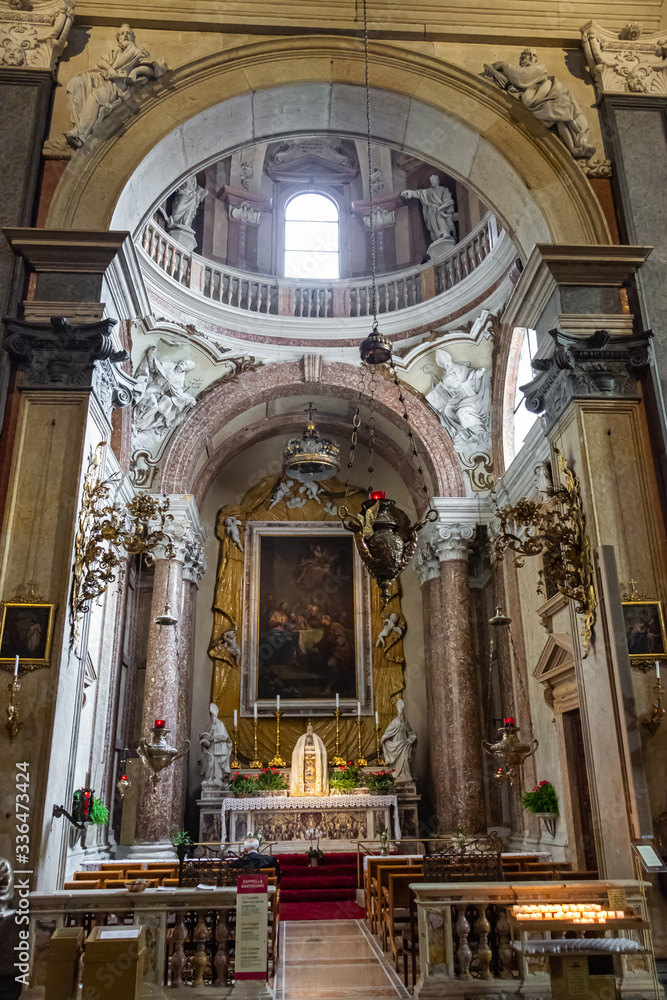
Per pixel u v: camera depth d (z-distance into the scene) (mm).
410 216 17156
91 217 8305
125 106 8867
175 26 9266
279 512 17562
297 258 17188
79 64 9008
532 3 9594
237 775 14859
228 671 16312
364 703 16375
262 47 9211
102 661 11953
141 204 9172
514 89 9250
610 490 7656
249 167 17328
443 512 14602
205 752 15148
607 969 6367
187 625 14945
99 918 6027
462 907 6242
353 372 15414
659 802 6781
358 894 11523
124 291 8594
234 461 17766
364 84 9281
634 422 7918
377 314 15516
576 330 8180
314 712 16188
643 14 9664
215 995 5777
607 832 7070
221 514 17219
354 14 9414
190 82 9070
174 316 14586
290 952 8039
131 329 14000
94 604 11172
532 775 12727
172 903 5996
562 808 11281
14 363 7688
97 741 11641
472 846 12906
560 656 11172
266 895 5926
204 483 16266
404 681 16547
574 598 7633
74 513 7199
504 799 13945
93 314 7797
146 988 5762
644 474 7750
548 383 8492
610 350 8078
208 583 16922
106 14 9164
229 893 6023
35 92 8656
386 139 10016
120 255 8086
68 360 7621
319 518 17594
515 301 9117
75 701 7309
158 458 14578
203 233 16562
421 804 15781
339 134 10070
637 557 7465
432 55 9359
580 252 8352
